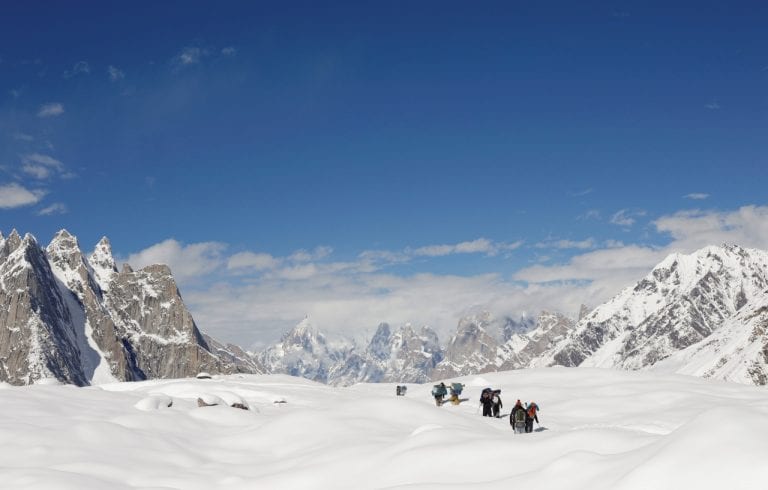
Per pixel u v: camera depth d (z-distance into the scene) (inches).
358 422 1450.5
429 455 988.6
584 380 2340.1
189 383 2591.0
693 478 620.4
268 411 1936.5
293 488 1024.9
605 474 732.0
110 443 1305.4
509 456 938.7
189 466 1240.8
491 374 2687.0
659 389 2049.7
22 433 1322.6
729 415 693.3
